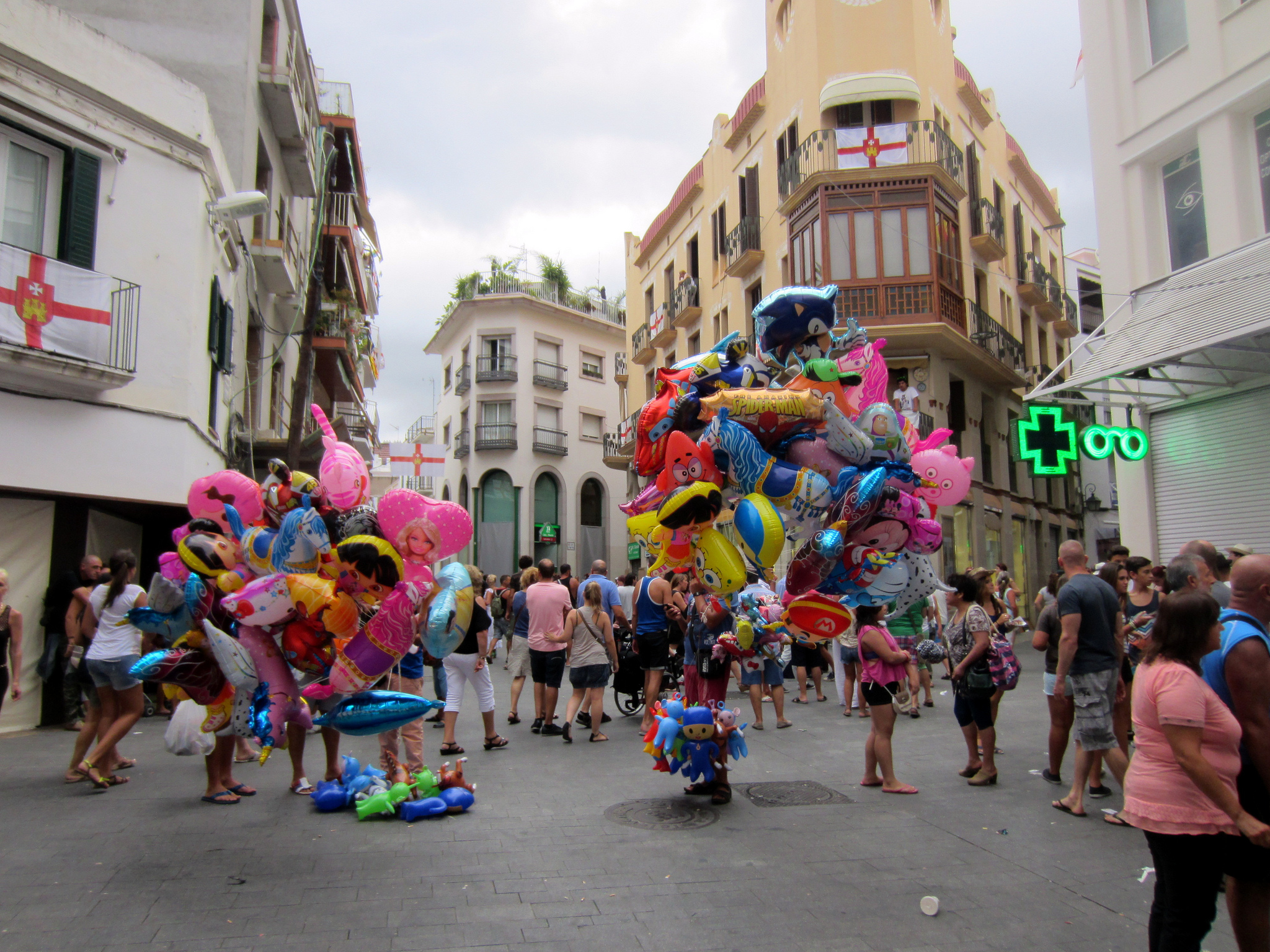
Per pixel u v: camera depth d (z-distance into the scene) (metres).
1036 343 24.34
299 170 18.05
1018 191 24.05
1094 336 11.89
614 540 37.56
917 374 17.30
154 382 10.52
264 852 4.76
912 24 17.47
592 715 8.41
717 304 22.80
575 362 36.91
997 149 22.50
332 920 3.78
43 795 6.09
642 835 5.14
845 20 17.70
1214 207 10.99
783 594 5.01
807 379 4.82
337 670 4.63
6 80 9.02
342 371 21.38
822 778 6.66
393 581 4.58
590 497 37.19
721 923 3.78
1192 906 2.96
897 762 7.23
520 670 9.62
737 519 4.69
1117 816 5.36
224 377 13.35
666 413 5.06
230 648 4.74
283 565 4.82
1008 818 5.50
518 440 34.09
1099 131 12.69
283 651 4.93
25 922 3.71
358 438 24.78
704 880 4.34
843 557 4.72
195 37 14.20
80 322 9.42
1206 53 11.08
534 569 9.53
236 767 7.12
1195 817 2.94
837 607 4.61
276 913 3.86
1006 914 3.91
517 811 5.68
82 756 6.50
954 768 7.02
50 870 4.41
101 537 10.56
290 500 4.98
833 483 4.78
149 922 3.73
